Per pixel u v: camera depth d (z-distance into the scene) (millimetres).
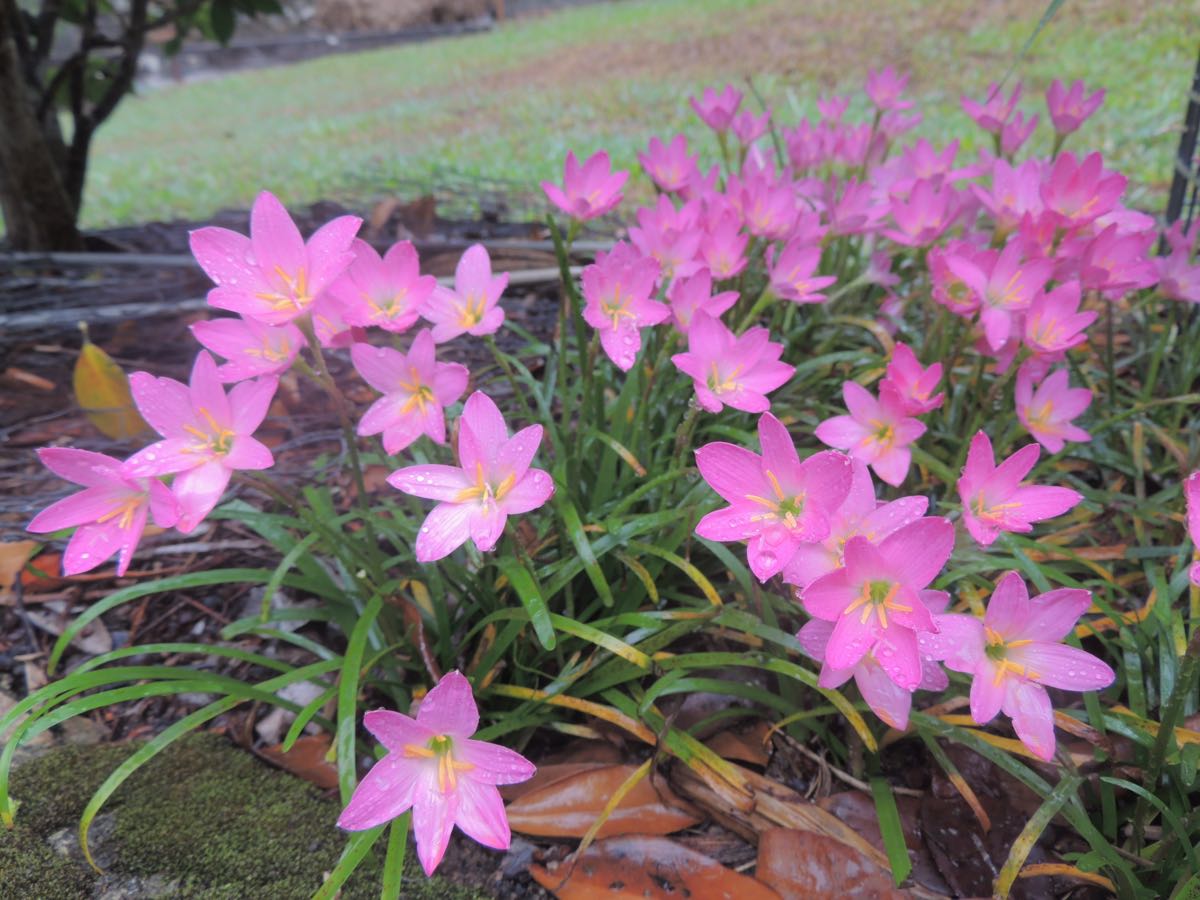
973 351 577
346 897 354
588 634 371
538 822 382
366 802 287
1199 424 580
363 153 1390
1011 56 1157
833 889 354
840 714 421
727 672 443
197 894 354
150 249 1122
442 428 357
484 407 320
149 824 384
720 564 480
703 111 636
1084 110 569
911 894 353
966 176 624
